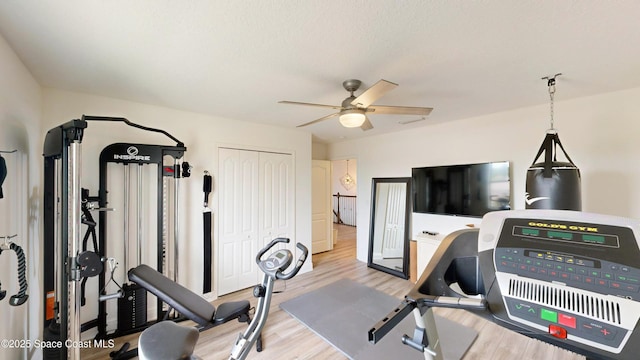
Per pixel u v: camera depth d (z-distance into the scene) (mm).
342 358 2211
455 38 1612
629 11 1337
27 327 1986
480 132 3471
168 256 3051
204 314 1870
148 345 1117
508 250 1008
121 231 2725
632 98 2457
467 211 3514
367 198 4941
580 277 836
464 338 2410
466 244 1322
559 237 949
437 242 3504
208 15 1388
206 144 3359
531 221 1044
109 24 1458
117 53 1791
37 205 2182
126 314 2551
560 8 1322
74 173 1720
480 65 1981
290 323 2773
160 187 2742
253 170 3822
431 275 1238
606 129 2582
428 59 1888
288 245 4195
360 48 1736
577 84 2354
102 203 2508
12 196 1728
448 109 3137
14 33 1530
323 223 5770
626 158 2482
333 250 5895
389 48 1734
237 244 3641
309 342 2439
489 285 994
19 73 1843
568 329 799
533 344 2326
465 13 1370
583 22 1438
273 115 3420
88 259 1759
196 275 3248
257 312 1891
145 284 1923
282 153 4156
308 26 1489
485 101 2840
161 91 2520
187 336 1183
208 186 3309
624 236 851
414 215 4191
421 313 1145
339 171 9914
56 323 1991
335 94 2600
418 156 4160
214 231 3416
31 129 2082
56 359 1904
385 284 3883
